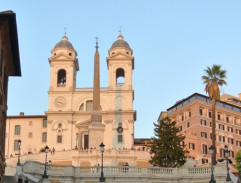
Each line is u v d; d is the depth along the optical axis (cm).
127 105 10562
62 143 10300
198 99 11331
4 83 3662
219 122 11569
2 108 3447
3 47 3434
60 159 8044
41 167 4981
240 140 11944
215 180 4469
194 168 5103
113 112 10406
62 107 10556
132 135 10281
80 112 10456
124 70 10819
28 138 10781
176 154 6275
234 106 12081
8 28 3250
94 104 9406
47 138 10325
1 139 3538
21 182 4166
